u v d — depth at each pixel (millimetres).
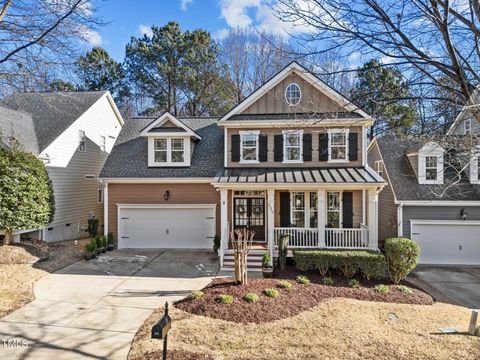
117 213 17125
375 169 20406
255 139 16531
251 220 16438
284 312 8602
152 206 16891
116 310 8891
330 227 15812
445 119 6609
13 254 12836
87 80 34062
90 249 14641
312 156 16188
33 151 16109
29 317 8312
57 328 7723
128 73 35000
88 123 21062
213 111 33344
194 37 33375
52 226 17500
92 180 21547
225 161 16609
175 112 34312
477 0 4879
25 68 10547
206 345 6902
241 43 30438
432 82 5984
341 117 15242
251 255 14258
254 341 7125
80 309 8914
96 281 11531
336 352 6730
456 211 15320
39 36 10508
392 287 10992
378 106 7188
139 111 37406
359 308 9180
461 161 7254
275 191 16172
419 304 9836
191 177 16578
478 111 5359
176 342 7008
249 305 8789
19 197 13297
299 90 16109
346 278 11914
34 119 19156
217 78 32281
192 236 16953
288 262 13984
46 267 12891
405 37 5578
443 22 4836
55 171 17766
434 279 13023
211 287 10289
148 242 17047
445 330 7953
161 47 33375
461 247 15336
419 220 15484
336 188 14305
